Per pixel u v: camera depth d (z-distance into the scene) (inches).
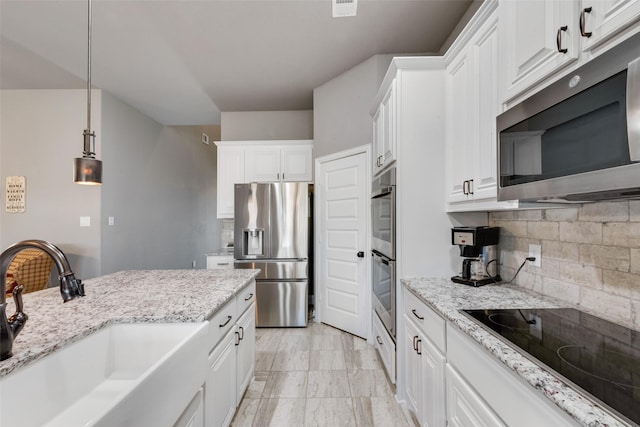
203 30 103.5
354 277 126.2
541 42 40.8
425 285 68.2
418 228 76.2
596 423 23.2
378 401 80.3
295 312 137.3
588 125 31.8
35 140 150.0
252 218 138.8
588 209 49.3
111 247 156.0
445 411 52.4
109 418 24.9
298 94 156.3
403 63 74.9
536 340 38.1
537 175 39.5
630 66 26.5
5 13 93.4
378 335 101.0
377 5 91.6
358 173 124.5
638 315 41.4
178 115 187.8
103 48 113.9
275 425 71.6
